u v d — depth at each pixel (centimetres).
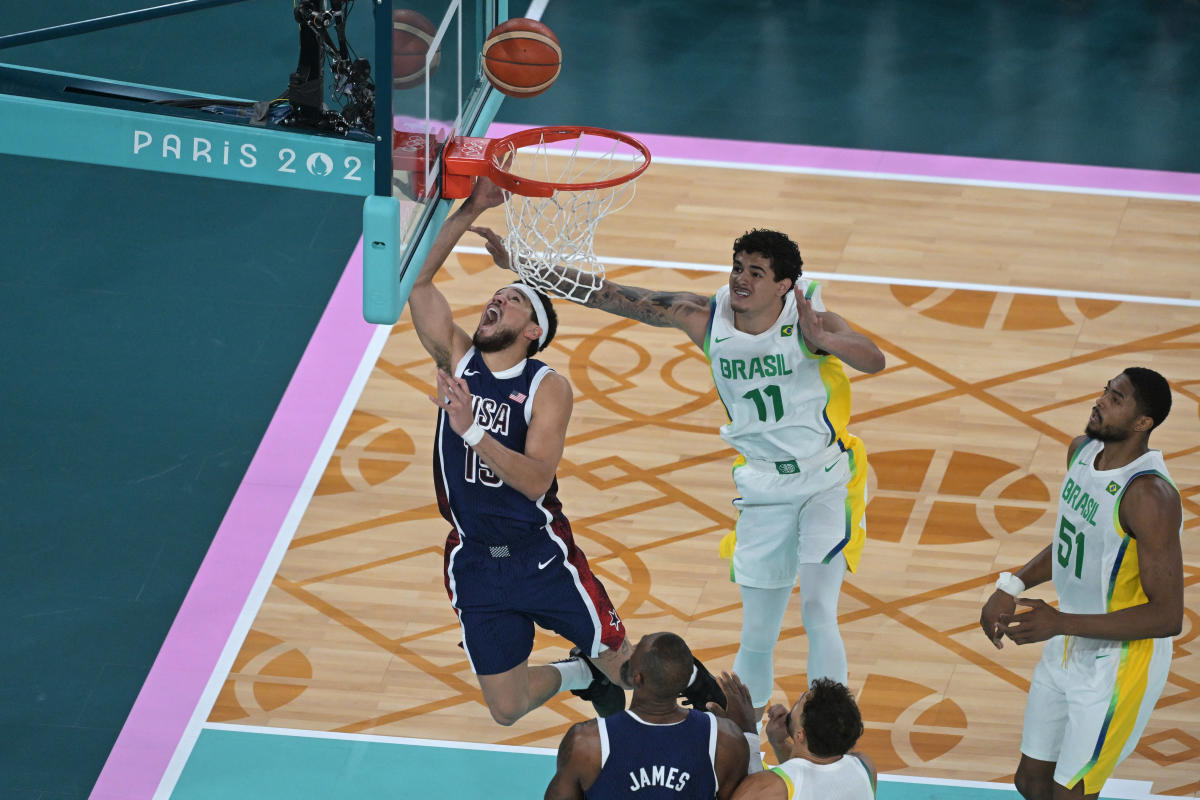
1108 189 2969
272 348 2494
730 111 3212
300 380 2425
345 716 1816
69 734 1775
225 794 1702
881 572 2044
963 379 2416
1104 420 1464
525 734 1802
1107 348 2495
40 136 1288
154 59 3331
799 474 1675
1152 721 1820
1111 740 1514
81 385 2381
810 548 1661
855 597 2002
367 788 1716
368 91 1290
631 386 2412
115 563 2042
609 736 1278
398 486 2209
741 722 1416
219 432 2300
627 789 1277
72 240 2745
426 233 1321
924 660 1903
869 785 1270
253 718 1808
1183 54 3481
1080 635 1479
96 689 1841
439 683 1872
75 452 2241
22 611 1952
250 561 2056
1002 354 2477
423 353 2502
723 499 2180
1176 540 1451
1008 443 2281
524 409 1435
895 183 2973
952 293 2633
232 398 2375
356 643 1927
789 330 1609
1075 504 1511
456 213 1422
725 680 1430
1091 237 2809
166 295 2608
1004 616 1515
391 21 1180
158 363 2442
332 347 2506
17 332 2495
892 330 2528
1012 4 3709
